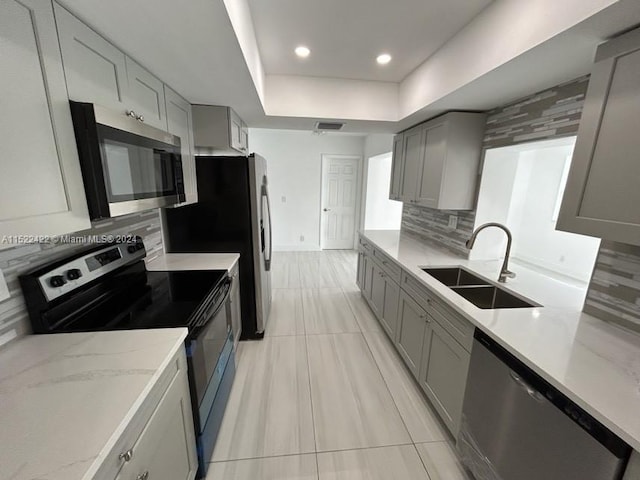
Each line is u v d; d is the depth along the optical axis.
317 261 5.22
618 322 1.27
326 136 5.49
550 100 1.71
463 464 1.51
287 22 1.73
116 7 0.96
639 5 0.87
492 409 1.25
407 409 1.87
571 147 2.23
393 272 2.49
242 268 2.50
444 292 1.66
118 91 1.25
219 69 1.55
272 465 1.50
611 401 0.84
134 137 1.20
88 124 0.97
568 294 1.67
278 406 1.88
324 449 1.59
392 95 2.72
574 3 1.01
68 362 0.96
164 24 1.09
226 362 1.87
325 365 2.31
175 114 1.94
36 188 0.82
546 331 1.23
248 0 1.52
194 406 1.32
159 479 0.98
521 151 2.28
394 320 2.47
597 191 1.07
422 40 1.89
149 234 2.16
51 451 0.65
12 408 0.77
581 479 0.87
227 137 2.43
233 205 2.38
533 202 2.54
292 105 2.63
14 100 0.75
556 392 0.94
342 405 1.90
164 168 1.50
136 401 0.80
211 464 1.49
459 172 2.34
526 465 1.07
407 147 3.05
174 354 1.08
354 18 1.67
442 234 2.84
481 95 1.86
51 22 0.86
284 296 3.67
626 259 1.22
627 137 0.96
